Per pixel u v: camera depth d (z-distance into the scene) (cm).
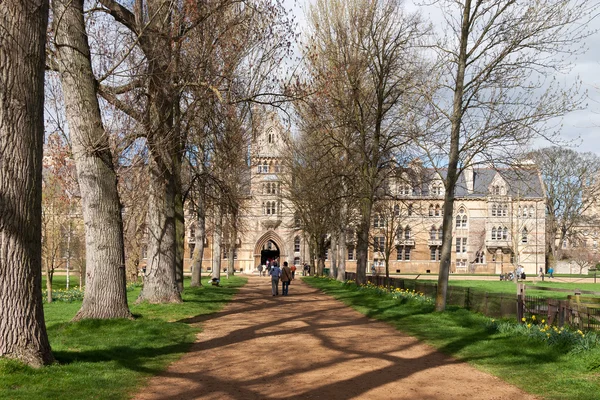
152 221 2156
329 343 1336
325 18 3027
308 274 7325
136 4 1697
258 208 8138
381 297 2572
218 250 4231
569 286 4450
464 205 8688
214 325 1662
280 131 4597
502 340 1334
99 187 1516
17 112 901
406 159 3128
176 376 977
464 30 1942
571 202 7419
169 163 2008
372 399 829
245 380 949
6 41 898
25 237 911
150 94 1780
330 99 2891
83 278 3422
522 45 1859
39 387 812
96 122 1477
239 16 1983
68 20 1430
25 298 909
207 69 1903
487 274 8094
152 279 2136
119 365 1022
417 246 8694
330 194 3788
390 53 2891
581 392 855
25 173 909
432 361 1128
